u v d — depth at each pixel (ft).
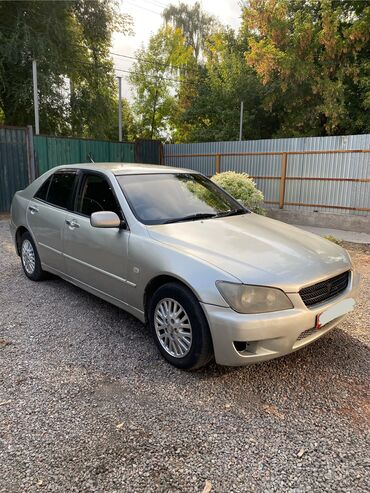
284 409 8.36
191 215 12.00
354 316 13.30
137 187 12.25
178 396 8.74
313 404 8.54
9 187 36.65
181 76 88.89
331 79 50.29
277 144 37.60
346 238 29.04
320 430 7.71
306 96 53.26
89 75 60.39
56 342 11.18
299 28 48.39
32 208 15.64
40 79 49.60
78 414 8.06
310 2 52.70
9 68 50.01
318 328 9.20
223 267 8.87
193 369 9.61
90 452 7.03
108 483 6.36
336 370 9.92
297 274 9.04
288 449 7.18
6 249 22.62
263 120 63.72
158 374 9.59
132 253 10.64
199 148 44.52
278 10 49.08
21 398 8.54
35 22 51.57
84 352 10.62
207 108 66.44
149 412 8.17
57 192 14.73
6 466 6.68
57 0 51.16
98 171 13.01
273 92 55.62
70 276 13.80
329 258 10.20
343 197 33.83
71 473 6.55
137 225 10.92
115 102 65.87
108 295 12.00
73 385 9.07
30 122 54.85
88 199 12.97
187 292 9.24
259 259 9.34
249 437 7.48
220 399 8.66
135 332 11.89
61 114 56.95
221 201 13.73
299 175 36.37
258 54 49.98
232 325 8.38
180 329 9.54
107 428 7.66
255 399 8.68
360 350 10.96
